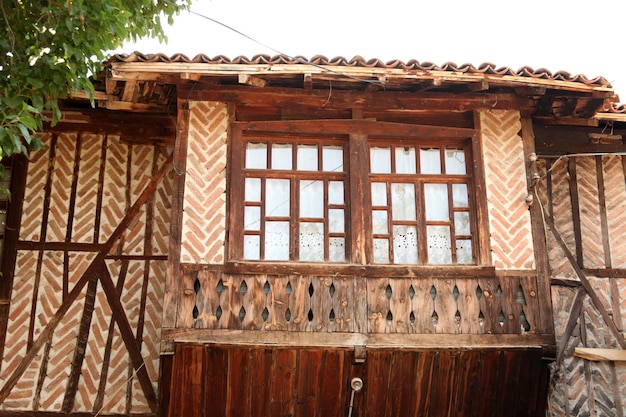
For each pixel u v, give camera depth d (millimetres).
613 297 9648
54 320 9172
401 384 8445
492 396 8562
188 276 8211
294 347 8133
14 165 9695
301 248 8555
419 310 8305
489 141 9070
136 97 9266
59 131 9898
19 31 7184
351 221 8586
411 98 9172
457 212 8883
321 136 8969
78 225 9555
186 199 8484
